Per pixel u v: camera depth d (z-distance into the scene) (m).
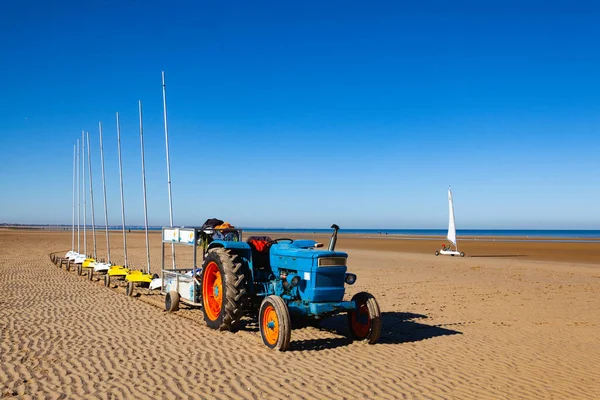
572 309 11.33
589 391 5.54
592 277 18.78
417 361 6.60
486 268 22.20
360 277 17.73
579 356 7.12
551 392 5.47
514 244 52.03
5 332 7.78
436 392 5.34
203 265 8.57
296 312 7.09
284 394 5.14
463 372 6.14
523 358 6.93
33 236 56.88
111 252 30.67
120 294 12.34
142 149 14.39
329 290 7.23
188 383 5.43
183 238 9.75
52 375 5.66
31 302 10.87
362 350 7.14
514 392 5.43
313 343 7.49
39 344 7.07
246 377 5.68
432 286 15.27
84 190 21.19
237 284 7.71
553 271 21.06
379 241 60.94
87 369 5.91
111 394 5.05
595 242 59.53
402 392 5.30
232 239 9.42
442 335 8.36
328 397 5.09
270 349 6.98
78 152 22.94
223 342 7.35
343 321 9.40
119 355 6.55
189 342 7.32
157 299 11.55
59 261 22.23
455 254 31.61
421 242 57.78
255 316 9.26
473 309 11.15
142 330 8.12
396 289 14.46
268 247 8.70
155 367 6.02
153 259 24.67
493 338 8.20
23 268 19.33
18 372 5.74
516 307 11.48
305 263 7.28
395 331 8.62
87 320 8.92
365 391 5.30
